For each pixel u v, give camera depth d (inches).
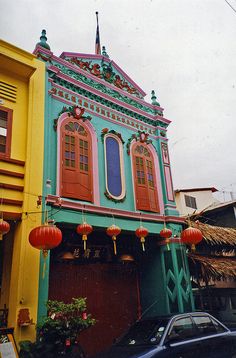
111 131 395.9
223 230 498.3
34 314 247.3
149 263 414.6
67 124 350.3
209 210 622.2
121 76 458.0
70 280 347.3
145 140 435.2
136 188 395.2
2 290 293.9
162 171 438.0
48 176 308.3
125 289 397.7
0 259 306.2
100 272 378.3
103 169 369.4
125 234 387.9
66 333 235.3
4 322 260.8
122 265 405.1
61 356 232.8
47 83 344.2
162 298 384.2
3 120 298.8
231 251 518.9
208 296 473.7
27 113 314.3
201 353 221.9
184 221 423.8
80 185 335.9
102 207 336.8
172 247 394.9
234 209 600.4
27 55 333.7
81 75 391.5
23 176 288.7
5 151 288.0
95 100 395.5
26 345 225.6
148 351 199.9
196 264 430.0
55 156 325.1
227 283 526.3
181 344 216.1
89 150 361.4
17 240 271.4
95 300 361.7
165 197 422.0
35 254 266.2
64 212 305.7
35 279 258.7
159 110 477.7
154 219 390.6
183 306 366.3
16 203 277.3
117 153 395.5
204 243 471.2
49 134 326.0
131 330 253.0
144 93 479.2
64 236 346.0
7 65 311.9
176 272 380.5
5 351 197.8
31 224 273.9
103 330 355.3
